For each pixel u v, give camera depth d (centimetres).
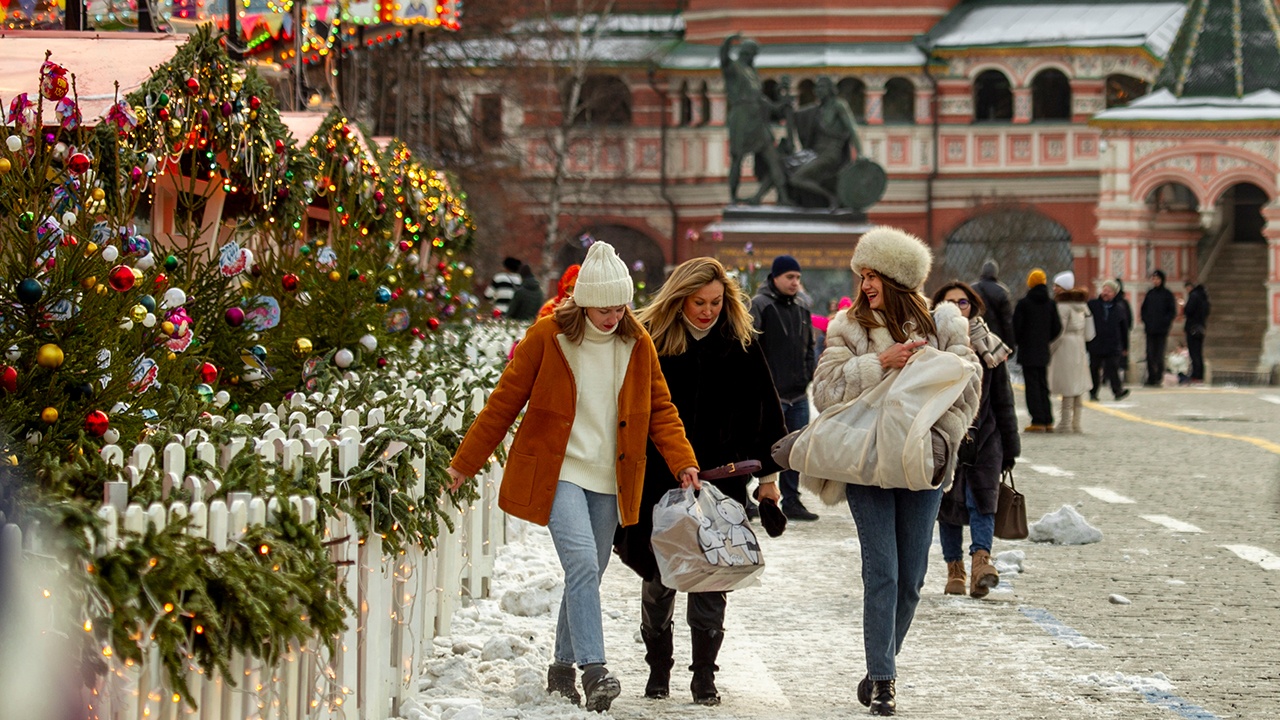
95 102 3120
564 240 19212
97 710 1545
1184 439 7381
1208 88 17562
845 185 14712
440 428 2517
